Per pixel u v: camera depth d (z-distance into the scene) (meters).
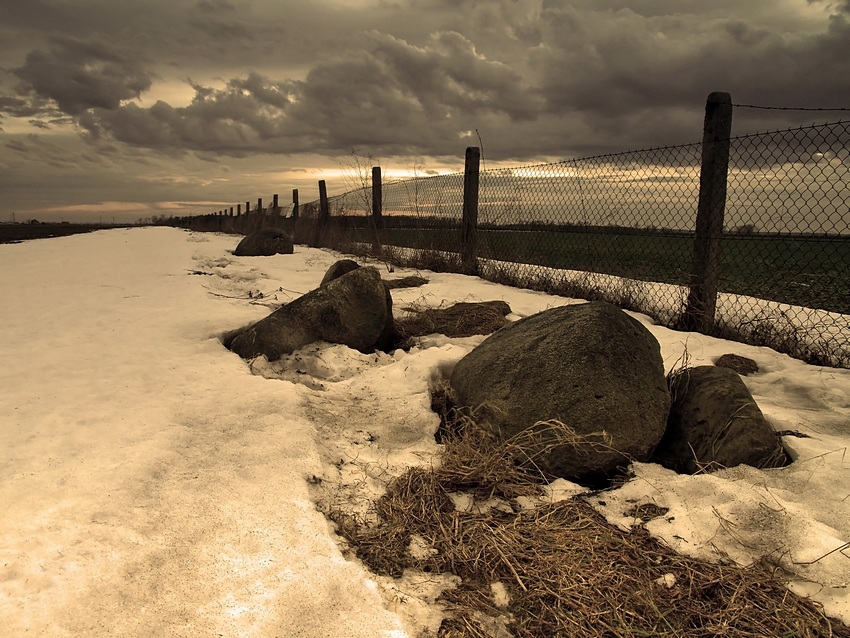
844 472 2.99
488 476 3.09
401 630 1.95
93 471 2.89
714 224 6.16
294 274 10.02
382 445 3.53
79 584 2.04
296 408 3.79
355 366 4.97
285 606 2.00
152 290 8.20
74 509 2.53
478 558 2.47
